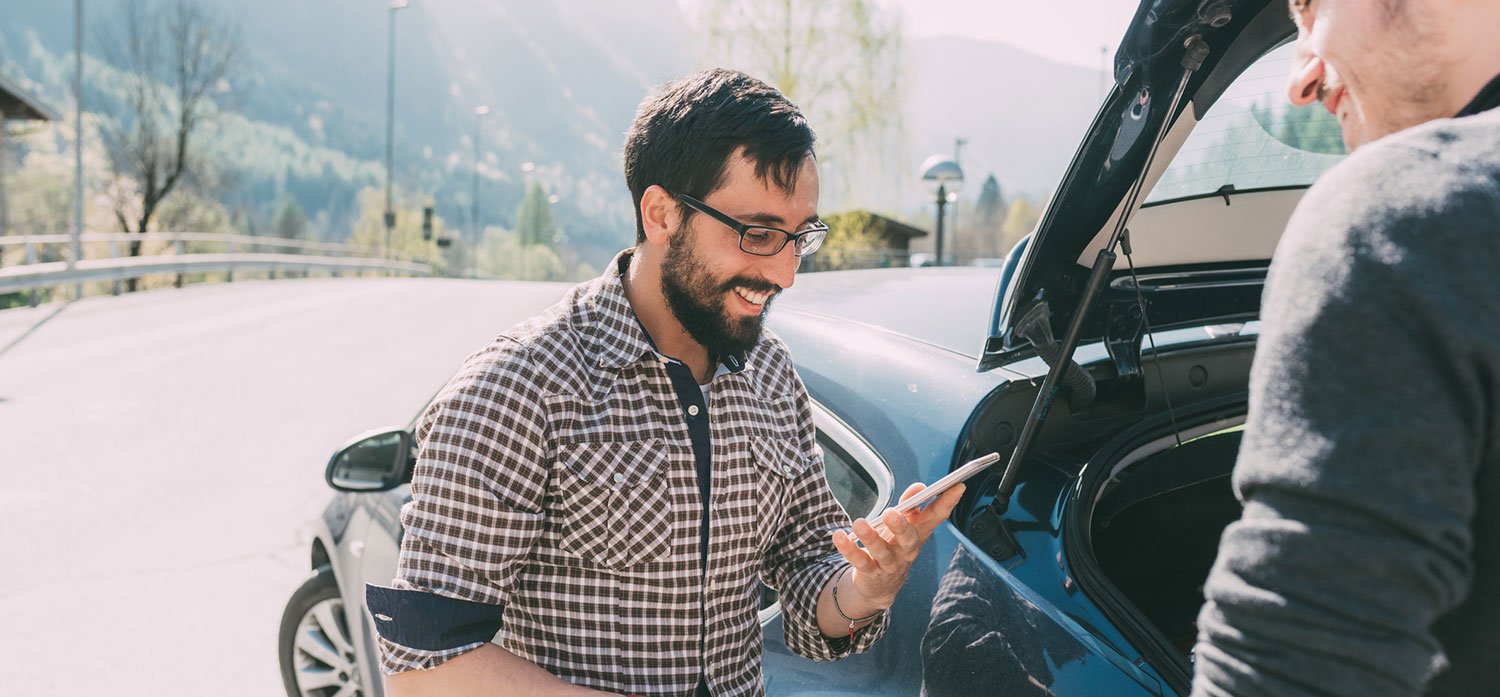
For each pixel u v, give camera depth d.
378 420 8.53
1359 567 0.78
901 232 24.53
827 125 23.03
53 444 7.52
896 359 2.21
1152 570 2.24
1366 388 0.79
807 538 1.71
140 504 6.03
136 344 13.32
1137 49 1.52
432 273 49.72
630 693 1.47
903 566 1.46
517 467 1.40
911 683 1.68
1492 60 0.89
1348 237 0.83
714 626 1.53
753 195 1.39
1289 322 0.85
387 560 3.01
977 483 1.91
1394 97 0.94
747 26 22.75
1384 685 0.78
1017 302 1.87
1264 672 0.82
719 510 1.52
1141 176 1.74
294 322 16.05
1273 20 1.54
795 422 1.72
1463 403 0.78
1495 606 0.84
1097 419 2.14
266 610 4.52
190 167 38.75
